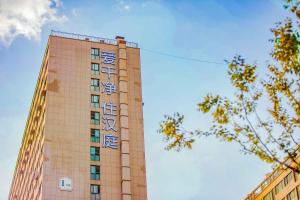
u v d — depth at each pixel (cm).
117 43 8994
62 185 7494
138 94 8606
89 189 7594
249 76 2703
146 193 7806
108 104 8338
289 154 2606
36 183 8106
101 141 8012
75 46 8719
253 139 2628
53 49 8588
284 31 2609
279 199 7456
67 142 7844
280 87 2644
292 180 7106
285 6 2644
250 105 2694
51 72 8369
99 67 8650
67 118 8038
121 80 8588
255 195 8306
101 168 7806
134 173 7912
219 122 2703
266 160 2603
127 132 8156
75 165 7706
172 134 2811
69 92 8269
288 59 2608
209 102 2725
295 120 2625
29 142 9419
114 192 7681
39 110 8656
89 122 8112
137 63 8931
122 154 7950
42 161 7712
